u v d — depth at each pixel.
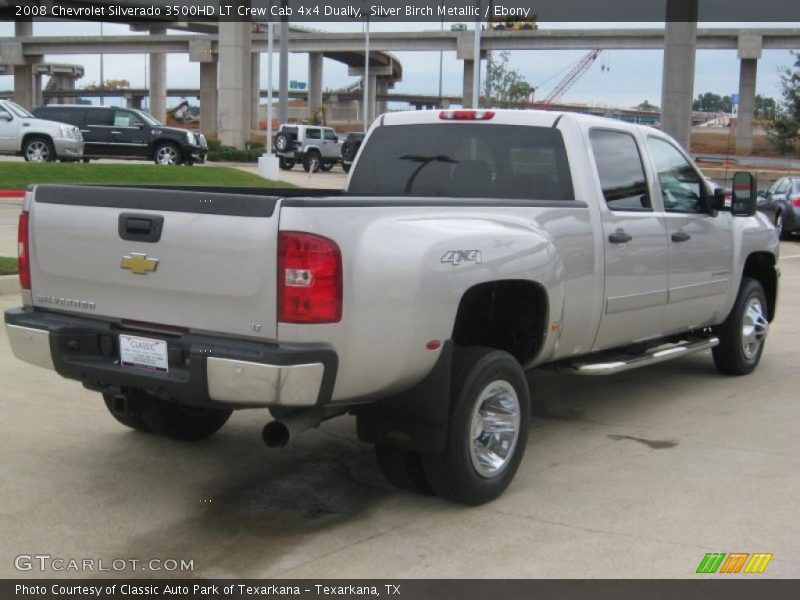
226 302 4.32
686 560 4.36
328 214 4.22
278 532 4.65
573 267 5.65
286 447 6.03
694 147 72.81
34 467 5.46
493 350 5.04
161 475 5.43
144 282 4.55
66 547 4.43
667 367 8.59
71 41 87.69
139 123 30.72
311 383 4.18
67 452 5.75
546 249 5.30
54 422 6.29
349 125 124.19
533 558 4.37
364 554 4.40
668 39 28.52
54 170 23.91
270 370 4.11
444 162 6.54
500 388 5.07
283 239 4.15
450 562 4.32
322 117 91.81
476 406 4.86
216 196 4.31
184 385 4.36
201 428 6.00
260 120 135.25
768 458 5.90
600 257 5.88
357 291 4.28
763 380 8.11
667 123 28.80
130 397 4.82
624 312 6.21
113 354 4.70
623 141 6.45
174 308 4.48
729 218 7.57
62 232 4.81
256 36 88.62
